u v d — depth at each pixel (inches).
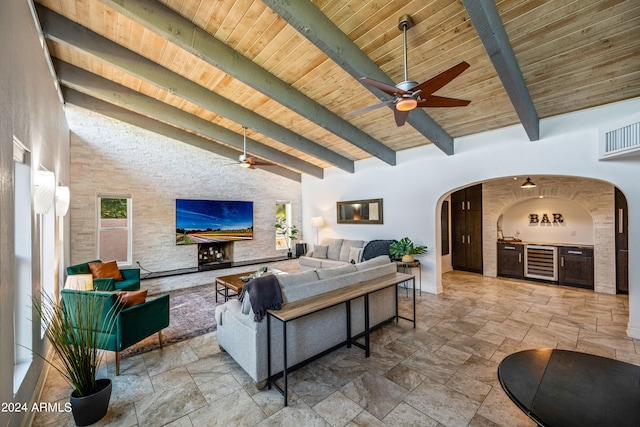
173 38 106.0
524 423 79.0
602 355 114.8
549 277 229.1
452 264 289.9
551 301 183.6
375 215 247.8
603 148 131.8
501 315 159.9
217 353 120.3
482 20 81.7
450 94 140.4
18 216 86.4
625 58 107.2
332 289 115.7
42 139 107.5
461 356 115.4
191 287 229.3
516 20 93.9
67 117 191.5
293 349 103.4
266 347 95.6
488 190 258.2
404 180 226.5
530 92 132.7
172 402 88.6
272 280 99.9
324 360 113.0
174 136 221.0
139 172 219.9
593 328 140.5
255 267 268.8
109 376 102.9
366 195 257.0
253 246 285.4
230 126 210.7
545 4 88.6
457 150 192.9
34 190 92.7
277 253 305.9
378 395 91.5
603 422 50.3
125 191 213.9
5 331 64.1
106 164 206.4
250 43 119.6
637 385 60.6
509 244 249.9
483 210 261.3
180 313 168.4
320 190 304.5
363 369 106.4
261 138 231.3
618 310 165.2
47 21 110.8
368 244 239.6
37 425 80.4
